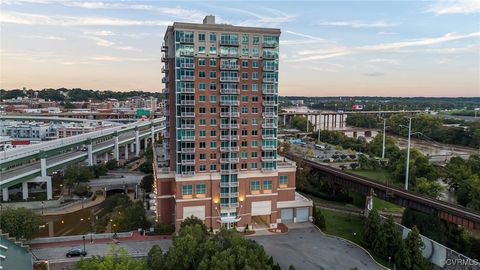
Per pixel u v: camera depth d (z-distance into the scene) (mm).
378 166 191875
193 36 100500
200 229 81312
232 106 104625
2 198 139500
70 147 169125
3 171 141125
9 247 80188
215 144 105188
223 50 102688
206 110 103312
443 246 88500
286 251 94188
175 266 71688
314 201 140125
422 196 114000
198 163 104188
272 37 106938
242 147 107625
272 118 108812
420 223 100875
